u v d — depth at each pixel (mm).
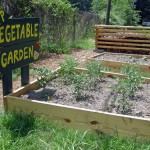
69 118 2346
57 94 2877
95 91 2998
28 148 2025
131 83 2887
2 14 2381
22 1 4812
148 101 2773
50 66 4691
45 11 5633
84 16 9203
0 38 2395
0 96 3076
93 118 2275
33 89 2994
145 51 5859
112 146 2061
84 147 2057
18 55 2686
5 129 2219
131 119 2182
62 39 6527
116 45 6023
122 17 16000
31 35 2867
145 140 2186
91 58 4859
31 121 2338
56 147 2016
